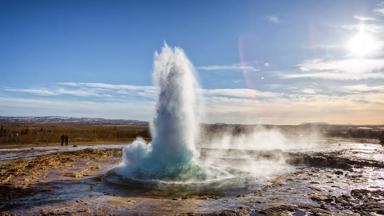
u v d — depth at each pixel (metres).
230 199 14.03
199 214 11.63
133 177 18.11
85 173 20.09
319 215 11.62
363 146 43.97
